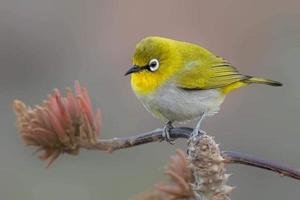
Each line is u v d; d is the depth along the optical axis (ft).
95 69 58.85
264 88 53.36
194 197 16.31
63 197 45.80
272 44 56.85
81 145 15.71
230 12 56.85
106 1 60.39
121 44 58.59
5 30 65.67
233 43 55.98
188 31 56.03
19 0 66.95
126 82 56.90
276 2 58.49
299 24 57.52
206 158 16.10
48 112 15.39
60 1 65.62
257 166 16.03
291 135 50.26
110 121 53.47
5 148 50.88
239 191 46.06
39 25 64.90
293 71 55.36
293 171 15.78
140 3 57.88
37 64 63.21
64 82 61.05
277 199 45.80
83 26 62.13
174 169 16.76
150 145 48.16
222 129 50.78
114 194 46.34
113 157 47.83
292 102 52.90
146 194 16.74
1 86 61.26
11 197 46.19
